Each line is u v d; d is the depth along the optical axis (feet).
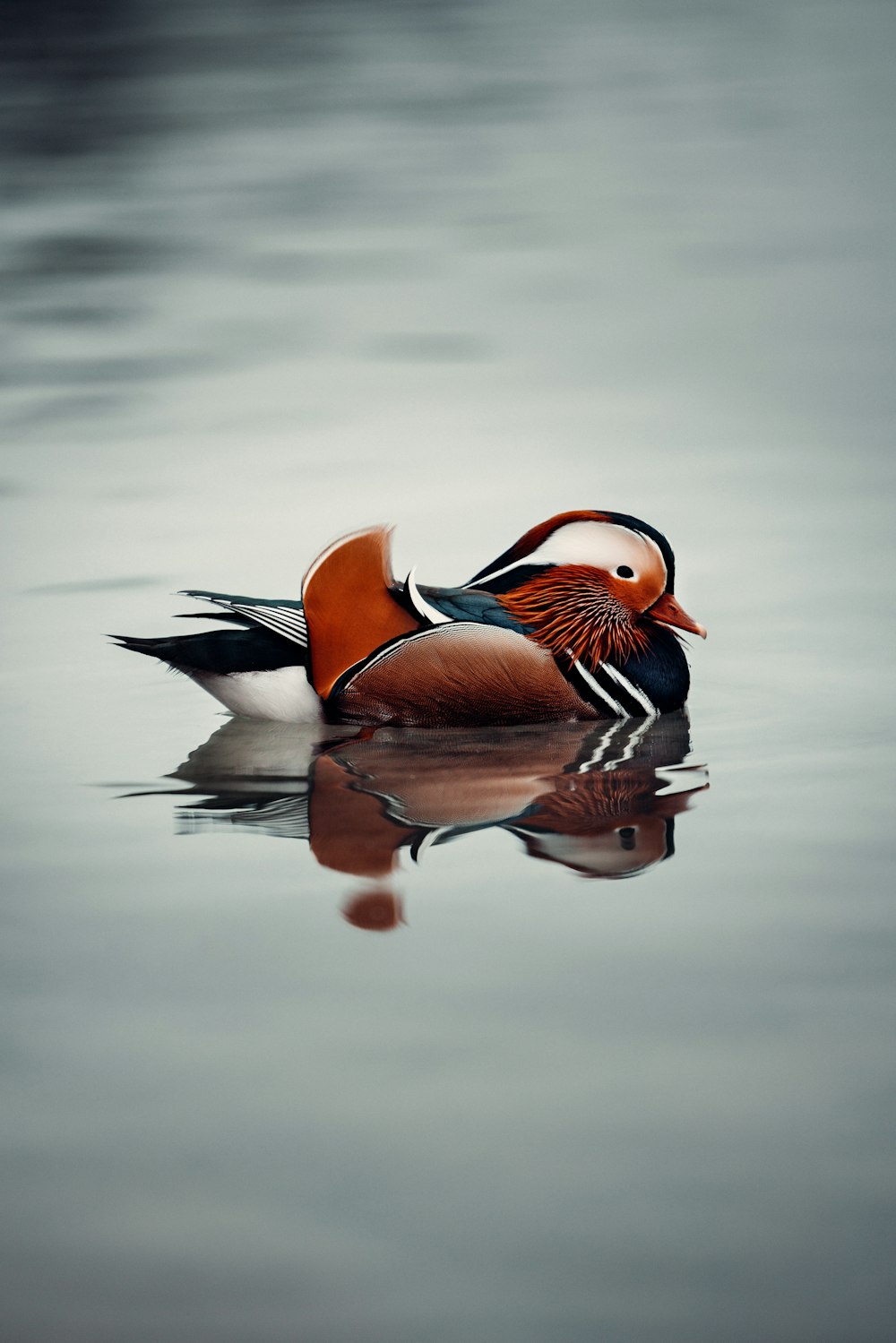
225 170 121.29
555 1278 16.66
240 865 26.71
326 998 21.91
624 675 36.68
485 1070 20.12
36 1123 19.26
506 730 35.81
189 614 40.50
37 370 73.67
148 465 59.16
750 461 58.65
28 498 55.11
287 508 54.03
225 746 34.14
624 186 114.52
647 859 26.58
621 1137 18.81
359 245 99.30
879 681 37.83
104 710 36.86
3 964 23.03
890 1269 16.67
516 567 37.99
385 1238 17.26
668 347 76.38
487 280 90.99
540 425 64.28
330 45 183.21
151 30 195.83
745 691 37.65
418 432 63.72
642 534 37.35
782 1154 18.42
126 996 22.06
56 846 27.73
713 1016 21.22
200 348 77.66
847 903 24.53
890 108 140.36
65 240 101.14
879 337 76.38
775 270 90.94
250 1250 17.13
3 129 137.08
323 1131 19.03
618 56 173.47
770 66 164.66
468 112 143.33
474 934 23.77
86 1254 17.11
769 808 29.09
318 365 74.64
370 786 31.19
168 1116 19.35
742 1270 16.67
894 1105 19.29
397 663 35.58
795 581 46.01
